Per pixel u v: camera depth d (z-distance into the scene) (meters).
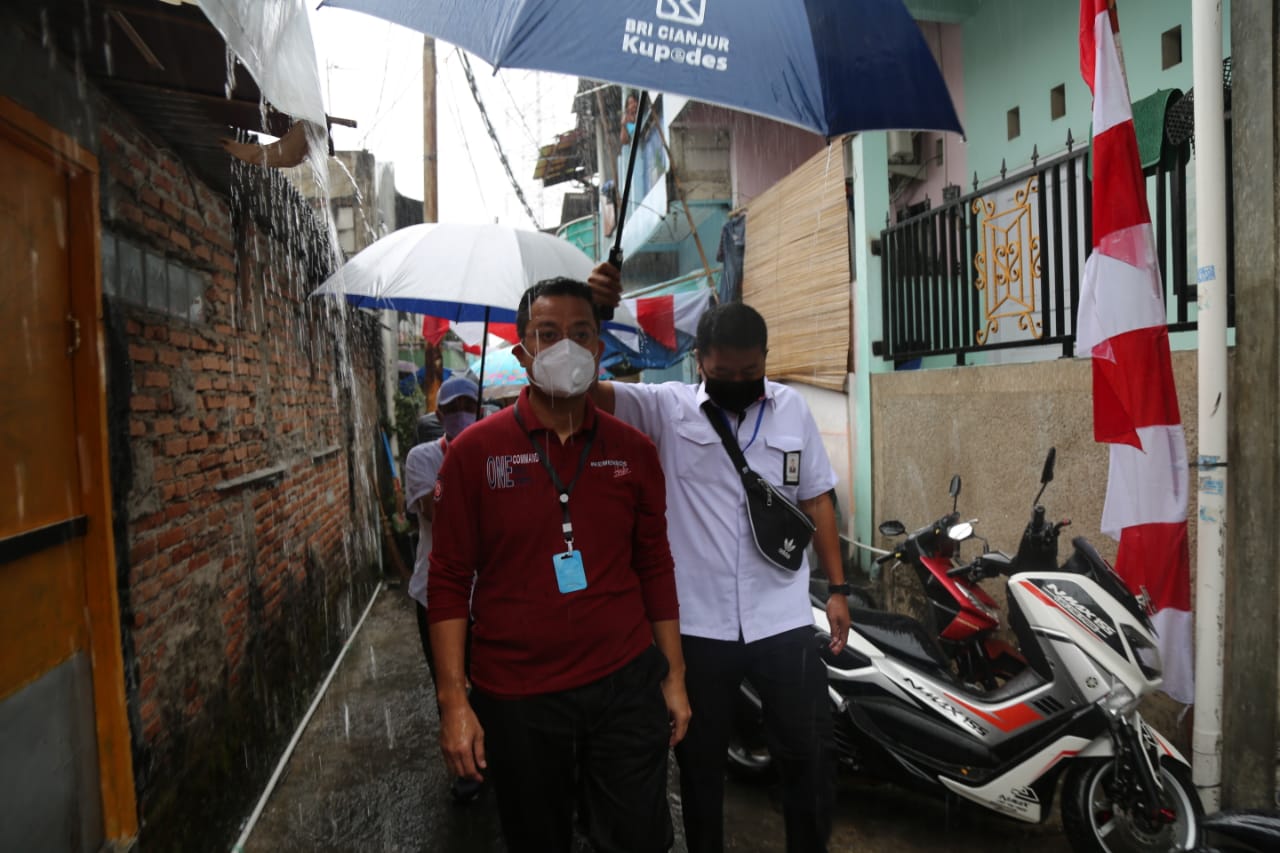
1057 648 2.79
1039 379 4.07
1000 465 4.41
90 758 2.43
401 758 4.04
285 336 5.01
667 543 2.16
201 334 3.41
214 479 3.48
